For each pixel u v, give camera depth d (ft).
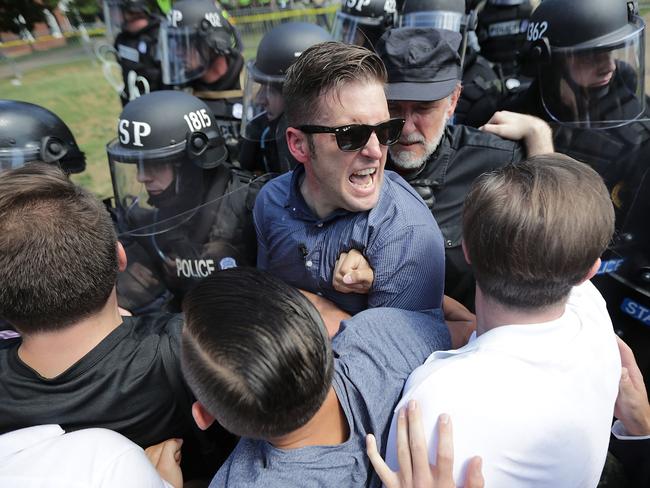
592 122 5.48
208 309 2.48
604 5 5.43
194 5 10.30
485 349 2.81
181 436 3.66
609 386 3.02
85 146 18.65
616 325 5.63
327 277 4.14
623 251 5.22
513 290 2.79
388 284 3.81
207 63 10.33
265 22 23.38
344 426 2.78
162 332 3.56
